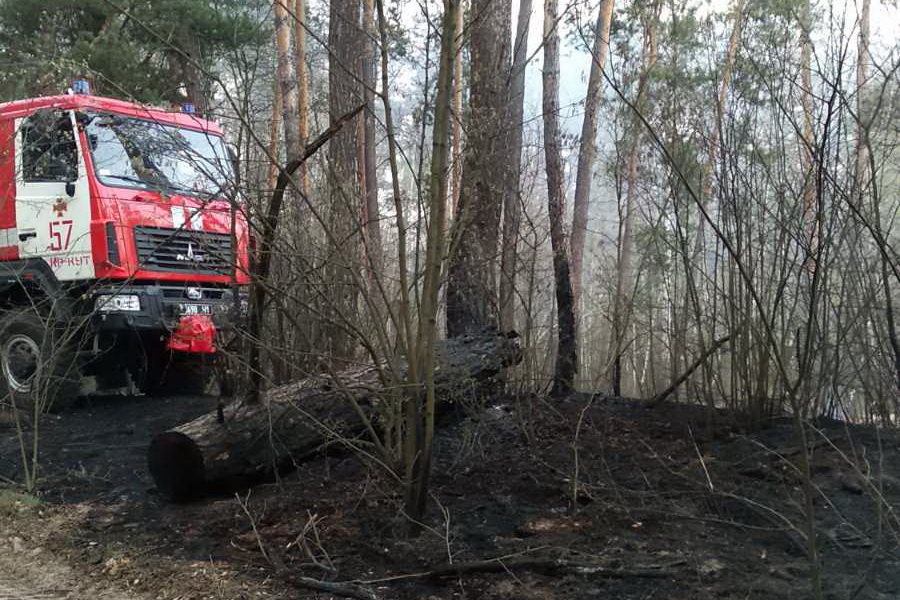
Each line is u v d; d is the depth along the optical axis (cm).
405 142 510
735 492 457
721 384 591
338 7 855
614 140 657
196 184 612
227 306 686
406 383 443
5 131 805
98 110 745
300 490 505
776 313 582
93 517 504
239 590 387
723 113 552
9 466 614
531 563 384
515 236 669
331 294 539
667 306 647
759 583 355
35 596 396
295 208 554
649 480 485
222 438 495
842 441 518
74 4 1361
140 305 777
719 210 562
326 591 382
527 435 571
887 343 543
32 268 800
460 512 460
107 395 925
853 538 397
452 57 394
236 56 567
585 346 966
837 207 483
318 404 522
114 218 768
